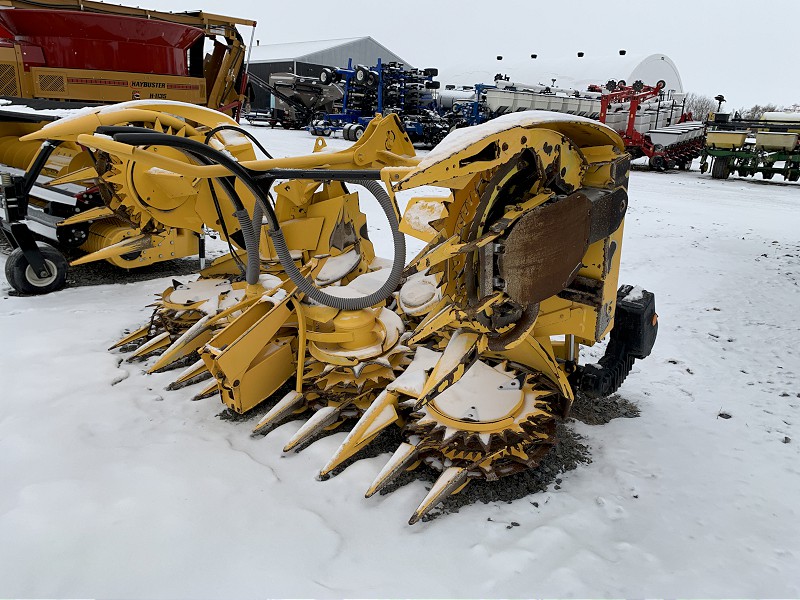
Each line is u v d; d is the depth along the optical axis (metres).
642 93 18.25
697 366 4.24
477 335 2.41
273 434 3.12
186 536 2.34
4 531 2.33
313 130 22.19
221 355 3.00
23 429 3.10
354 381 3.15
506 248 2.10
